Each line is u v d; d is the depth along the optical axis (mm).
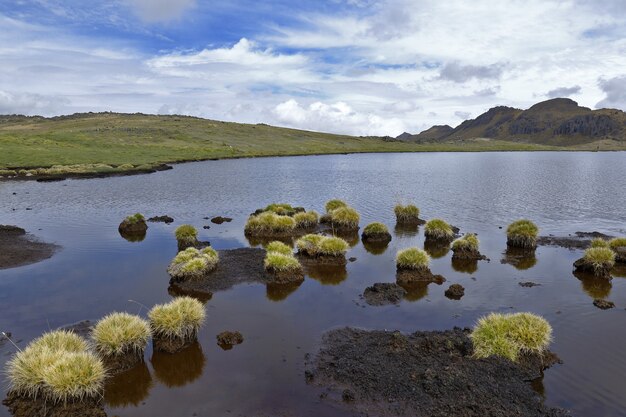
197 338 17172
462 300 21453
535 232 31719
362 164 125500
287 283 23922
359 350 16031
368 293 22312
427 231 35000
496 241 33781
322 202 54375
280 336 17391
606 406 12883
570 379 14250
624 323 18688
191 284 23547
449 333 17312
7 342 16688
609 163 137375
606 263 25203
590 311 20047
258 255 29047
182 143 168000
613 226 39344
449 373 14094
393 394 13211
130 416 12492
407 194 60781
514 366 14625
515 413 12273
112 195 57719
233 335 17109
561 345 16609
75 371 12695
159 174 87312
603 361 15422
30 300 21094
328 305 20766
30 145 122500
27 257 28344
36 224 39219
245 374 14547
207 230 37969
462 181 77875
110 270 26047
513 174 92562
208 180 77375
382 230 34844
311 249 28703
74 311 19797
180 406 12898
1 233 34625
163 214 45188
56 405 12531
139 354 15438
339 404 12859
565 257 29234
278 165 116875
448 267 27156
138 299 21375
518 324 15852
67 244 32156
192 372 14711
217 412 12602
